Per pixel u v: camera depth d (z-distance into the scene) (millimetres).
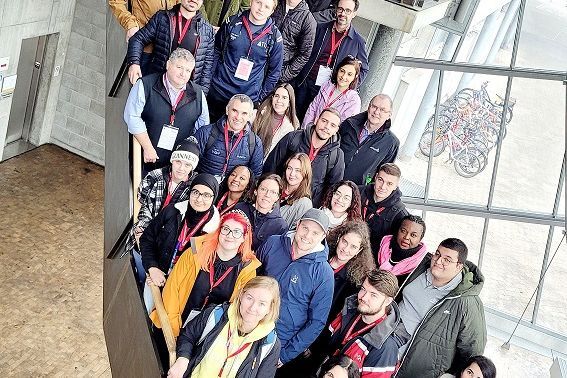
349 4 8414
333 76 8578
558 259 15422
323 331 7312
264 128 8117
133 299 7117
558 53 13805
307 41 8578
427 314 7184
